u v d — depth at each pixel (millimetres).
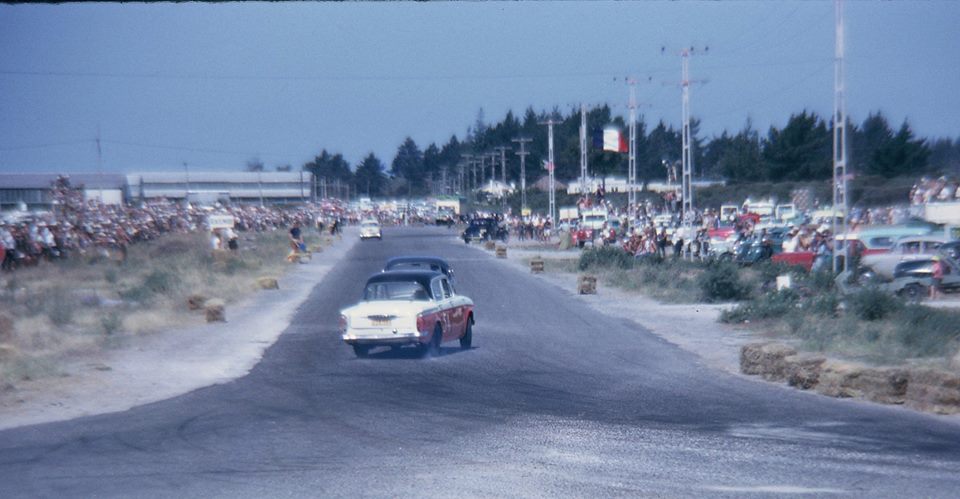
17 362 32844
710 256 89375
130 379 32094
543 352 38875
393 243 159000
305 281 82688
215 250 99938
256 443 20844
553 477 17391
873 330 39625
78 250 99688
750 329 46375
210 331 47531
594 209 155500
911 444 20312
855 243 69750
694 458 18969
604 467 18203
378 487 16719
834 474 17531
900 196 133250
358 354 37656
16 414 25500
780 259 79625
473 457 19203
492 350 39625
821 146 195625
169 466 18578
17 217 100375
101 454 19875
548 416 24172
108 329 46031
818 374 28438
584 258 94750
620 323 50094
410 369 34094
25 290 62875
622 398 27281
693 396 27609
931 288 57281
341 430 22375
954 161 161750
